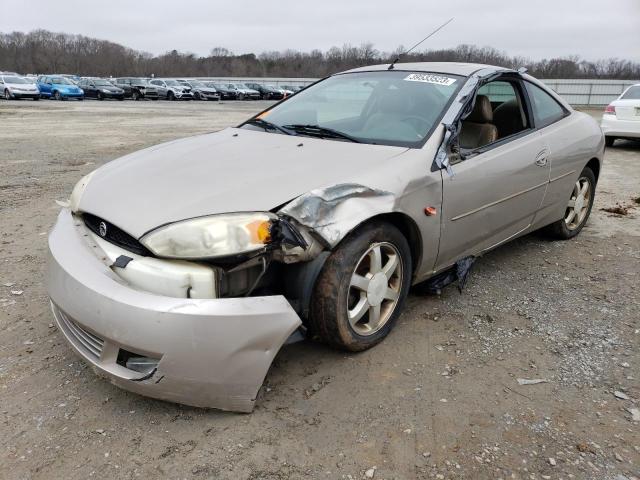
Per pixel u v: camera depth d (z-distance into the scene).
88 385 2.49
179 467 2.01
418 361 2.72
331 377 2.57
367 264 2.64
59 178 7.23
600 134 4.50
